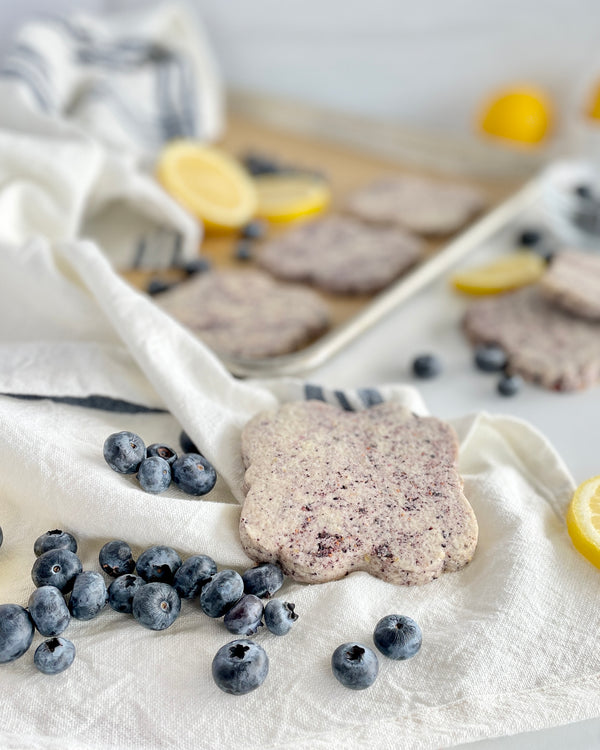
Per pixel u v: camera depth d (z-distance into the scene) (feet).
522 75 2.53
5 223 1.92
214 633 1.33
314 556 1.36
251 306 1.89
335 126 2.65
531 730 1.25
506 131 2.43
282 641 1.32
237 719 1.25
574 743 1.27
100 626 1.34
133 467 1.43
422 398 1.74
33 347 1.60
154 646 1.31
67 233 1.99
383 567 1.37
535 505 1.47
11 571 1.38
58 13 2.74
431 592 1.37
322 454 1.47
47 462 1.41
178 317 1.86
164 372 1.54
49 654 1.27
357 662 1.26
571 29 2.39
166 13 2.57
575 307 1.86
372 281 1.95
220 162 2.31
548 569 1.38
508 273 2.01
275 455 1.47
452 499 1.42
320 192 2.27
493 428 1.57
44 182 1.97
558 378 1.75
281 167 2.39
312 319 1.86
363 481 1.44
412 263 2.03
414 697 1.27
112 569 1.36
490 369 1.80
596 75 2.36
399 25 2.63
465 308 1.97
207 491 1.45
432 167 2.48
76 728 1.24
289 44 2.83
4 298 1.70
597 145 2.32
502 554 1.39
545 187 2.12
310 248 2.08
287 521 1.39
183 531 1.37
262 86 2.98
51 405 1.54
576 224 2.10
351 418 1.54
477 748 1.26
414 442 1.50
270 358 1.77
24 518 1.44
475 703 1.26
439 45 2.60
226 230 2.17
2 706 1.25
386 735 1.24
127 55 2.46
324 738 1.23
